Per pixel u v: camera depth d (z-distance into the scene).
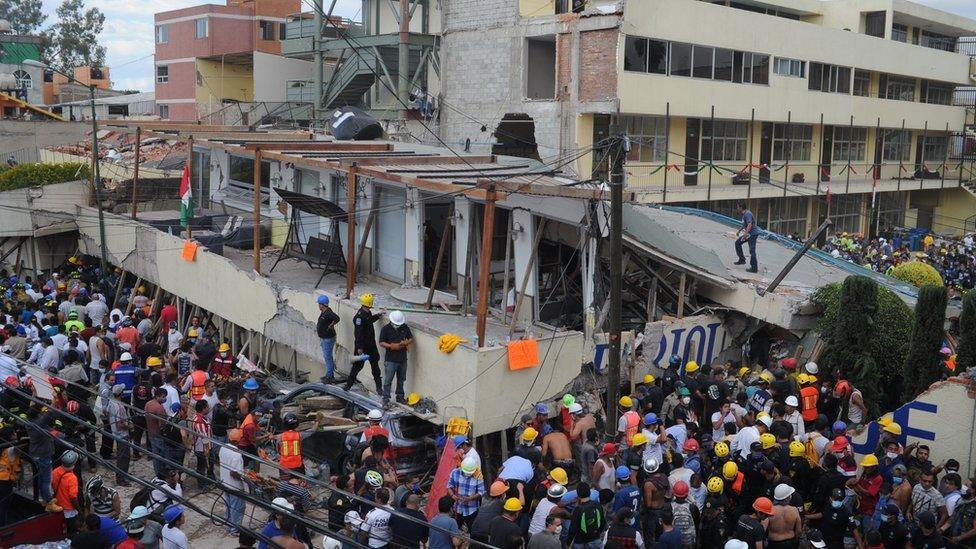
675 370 15.56
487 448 14.25
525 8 31.62
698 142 33.75
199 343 17.97
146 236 22.97
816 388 14.98
